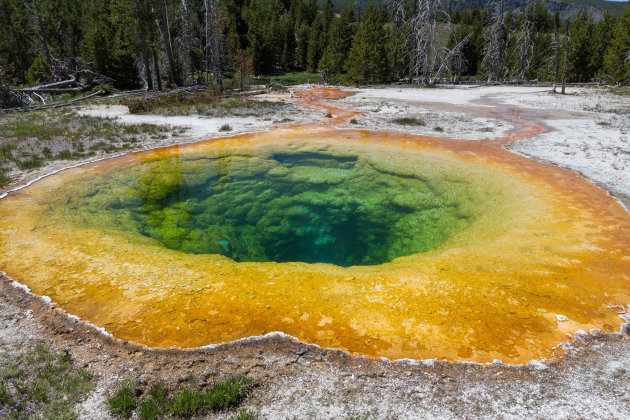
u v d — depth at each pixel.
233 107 17.86
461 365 3.41
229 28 47.56
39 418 2.81
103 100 20.52
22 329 3.77
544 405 3.00
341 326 3.90
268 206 8.09
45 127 12.82
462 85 33.28
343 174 9.62
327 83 37.41
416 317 4.05
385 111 17.92
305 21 62.59
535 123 14.97
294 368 3.37
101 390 3.09
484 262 5.17
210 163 10.14
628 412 2.91
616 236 5.71
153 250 5.57
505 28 42.66
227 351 3.54
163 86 29.94
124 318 3.96
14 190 7.52
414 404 3.02
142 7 24.20
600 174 8.61
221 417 2.87
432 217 7.31
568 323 3.95
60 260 5.05
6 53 29.81
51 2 36.88
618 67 29.98
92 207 7.11
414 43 34.72
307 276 4.95
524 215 6.56
